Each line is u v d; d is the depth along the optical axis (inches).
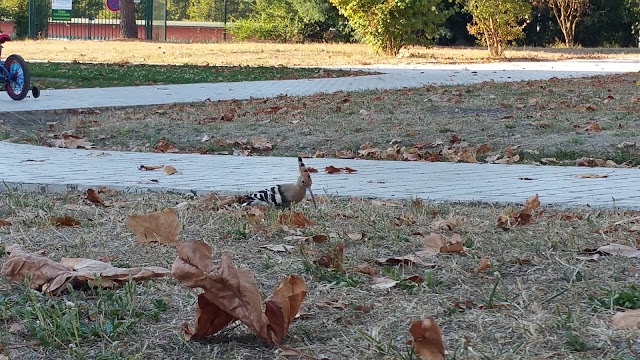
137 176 302.5
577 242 200.8
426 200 257.4
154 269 173.9
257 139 405.4
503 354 133.9
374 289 168.7
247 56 1099.3
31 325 143.2
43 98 569.6
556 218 228.7
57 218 220.1
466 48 1397.6
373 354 134.9
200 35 1736.0
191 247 140.8
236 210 238.2
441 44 1625.2
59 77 745.6
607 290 164.6
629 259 187.8
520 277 176.4
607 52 1323.8
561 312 153.2
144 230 191.6
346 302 160.4
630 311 149.3
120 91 632.4
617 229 215.6
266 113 493.0
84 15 1649.9
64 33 1643.7
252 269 181.9
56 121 481.7
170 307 157.1
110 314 150.9
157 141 408.5
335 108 500.1
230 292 138.5
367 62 981.8
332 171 316.5
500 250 196.4
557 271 179.3
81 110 511.8
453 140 396.2
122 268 175.2
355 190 276.8
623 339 139.9
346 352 136.4
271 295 150.3
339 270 179.5
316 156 370.9
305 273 179.2
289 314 140.9
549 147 374.0
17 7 1637.6
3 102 539.2
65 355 134.8
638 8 1603.1
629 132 399.5
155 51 1187.9
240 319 138.0
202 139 412.8
